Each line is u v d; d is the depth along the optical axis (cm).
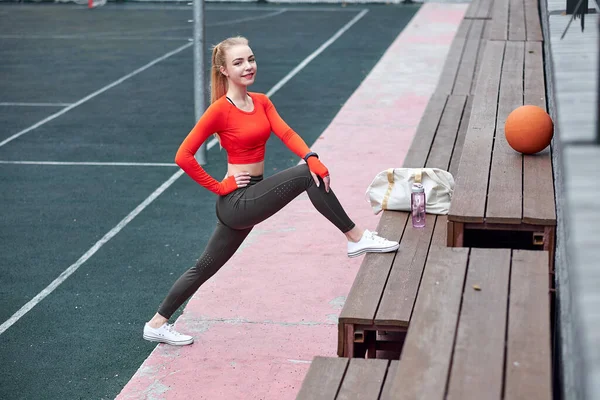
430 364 354
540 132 625
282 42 2162
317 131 1295
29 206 981
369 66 1825
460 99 960
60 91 1670
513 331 380
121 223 916
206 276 593
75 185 1063
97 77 1803
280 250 784
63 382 579
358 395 400
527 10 1429
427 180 635
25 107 1533
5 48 2186
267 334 618
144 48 2150
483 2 1722
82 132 1341
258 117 555
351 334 486
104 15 2764
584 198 176
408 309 488
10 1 3117
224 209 565
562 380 377
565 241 356
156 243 853
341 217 564
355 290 514
